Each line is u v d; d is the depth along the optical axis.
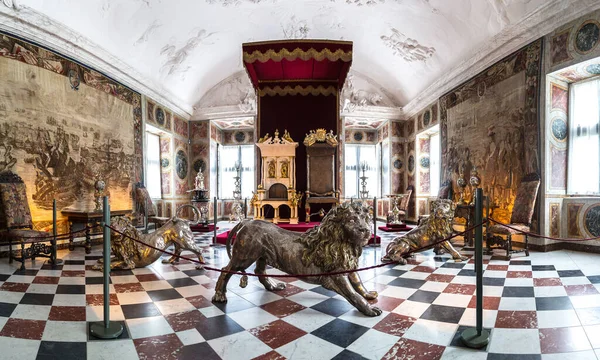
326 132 10.84
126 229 5.62
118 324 3.15
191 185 15.80
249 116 15.44
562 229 7.42
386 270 5.55
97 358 2.56
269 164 10.52
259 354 2.63
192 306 3.79
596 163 7.11
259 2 11.52
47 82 7.65
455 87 11.01
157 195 13.88
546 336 2.94
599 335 2.95
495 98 8.95
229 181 18.55
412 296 4.14
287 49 8.91
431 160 14.40
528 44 7.76
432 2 9.66
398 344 2.81
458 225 10.74
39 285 4.60
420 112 13.98
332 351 2.69
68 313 3.54
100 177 9.20
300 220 10.52
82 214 7.50
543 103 7.31
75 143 8.43
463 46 10.02
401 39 12.15
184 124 15.31
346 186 18.20
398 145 15.63
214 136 16.67
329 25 12.83
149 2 9.59
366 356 2.60
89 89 8.92
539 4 6.99
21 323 3.24
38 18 7.07
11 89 6.89
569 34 6.73
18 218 6.48
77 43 8.16
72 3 7.76
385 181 16.36
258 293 4.30
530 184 7.30
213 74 15.02
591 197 6.95
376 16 11.78
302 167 10.88
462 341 2.82
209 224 12.52
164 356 2.60
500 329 3.10
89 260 6.44
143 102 11.51
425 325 3.23
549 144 7.30
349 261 3.68
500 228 6.48
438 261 6.25
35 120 7.37
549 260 6.18
